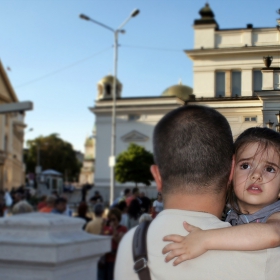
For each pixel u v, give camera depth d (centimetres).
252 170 185
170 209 168
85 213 930
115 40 2394
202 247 152
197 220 162
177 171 165
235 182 189
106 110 4222
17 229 434
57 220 441
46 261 409
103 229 700
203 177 163
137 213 393
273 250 156
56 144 7819
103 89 5550
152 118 4041
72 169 8112
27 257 416
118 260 171
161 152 169
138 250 163
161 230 163
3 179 5353
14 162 6103
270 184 183
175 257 156
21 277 426
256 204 186
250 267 152
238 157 189
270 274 153
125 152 3328
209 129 165
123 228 664
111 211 670
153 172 183
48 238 420
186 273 152
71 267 441
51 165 7731
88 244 456
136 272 161
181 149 163
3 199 1788
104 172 4234
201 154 163
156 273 157
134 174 3183
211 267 152
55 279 418
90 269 475
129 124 4106
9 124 5703
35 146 7800
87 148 11862
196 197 165
